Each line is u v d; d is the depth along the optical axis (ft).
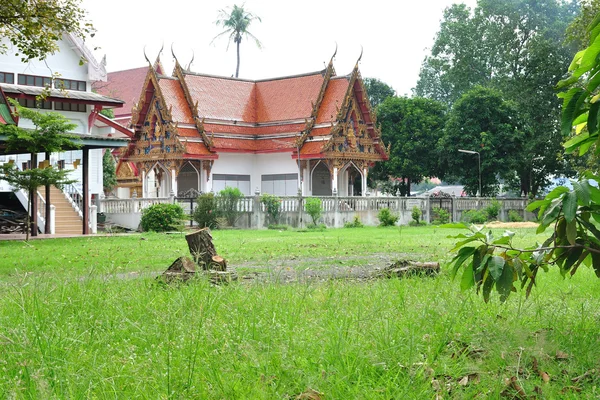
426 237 92.17
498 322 22.30
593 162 106.22
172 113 163.94
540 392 15.96
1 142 90.38
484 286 21.16
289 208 132.05
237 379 15.85
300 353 17.81
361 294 28.53
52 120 86.63
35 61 124.77
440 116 199.52
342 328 19.10
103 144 100.48
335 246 72.59
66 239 88.07
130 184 193.77
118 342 20.13
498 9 229.86
